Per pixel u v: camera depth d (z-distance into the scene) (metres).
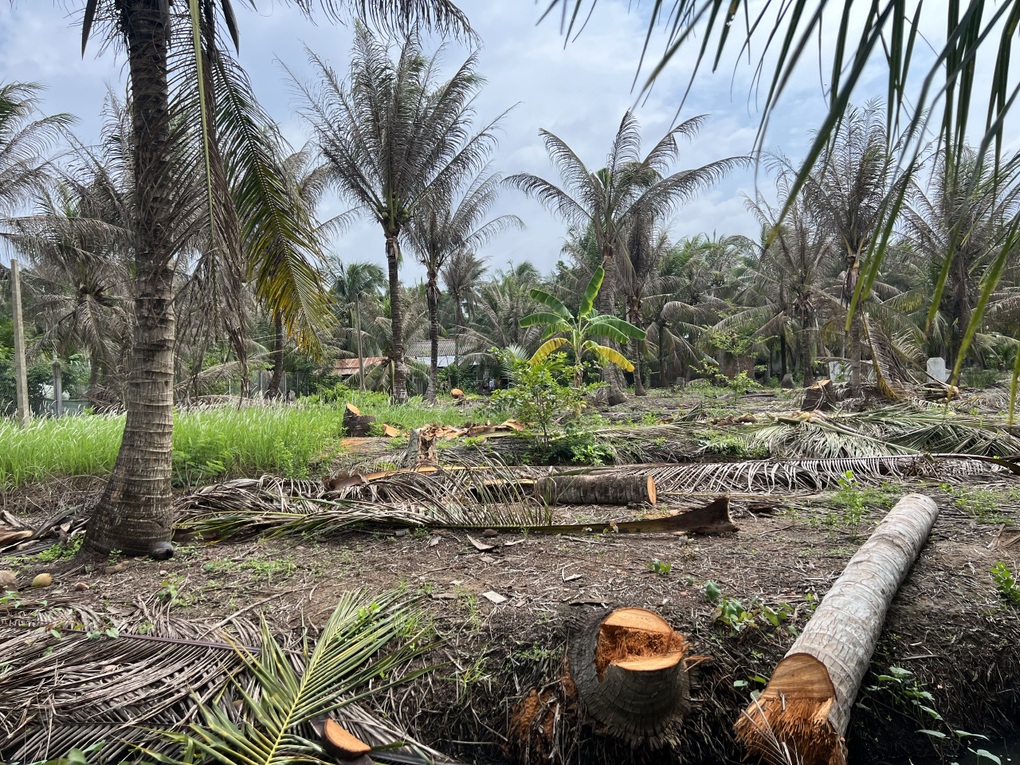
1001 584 3.38
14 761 2.27
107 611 3.43
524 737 2.72
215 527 4.85
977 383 18.92
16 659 2.86
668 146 17.47
